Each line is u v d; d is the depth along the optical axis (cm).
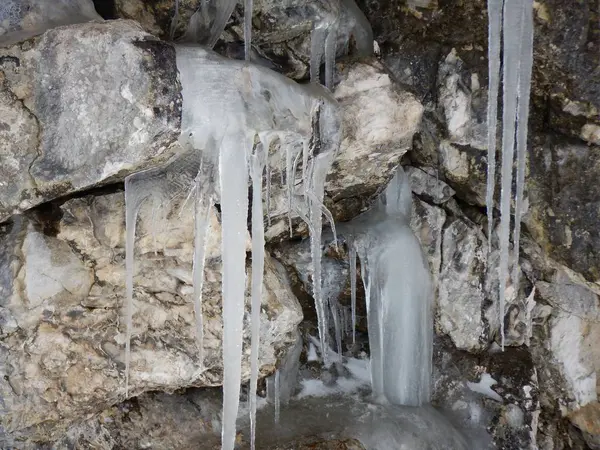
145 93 202
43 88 212
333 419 357
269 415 355
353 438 340
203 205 234
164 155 219
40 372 257
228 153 219
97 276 260
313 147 270
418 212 383
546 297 408
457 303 392
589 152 329
